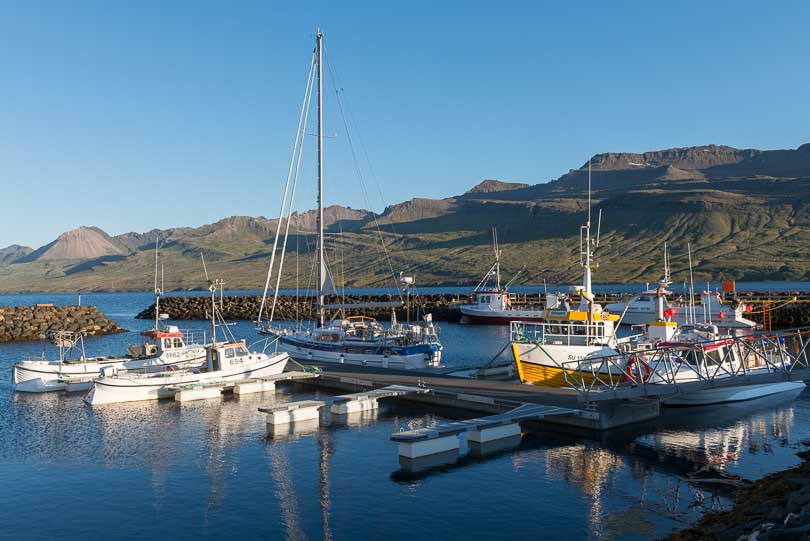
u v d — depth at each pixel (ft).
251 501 80.43
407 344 179.52
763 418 121.49
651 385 112.98
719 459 95.61
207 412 130.21
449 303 425.69
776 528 58.39
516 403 117.39
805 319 317.42
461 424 102.78
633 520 73.20
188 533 71.26
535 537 69.26
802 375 117.08
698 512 75.20
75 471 92.94
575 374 132.87
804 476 76.64
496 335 301.63
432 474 89.45
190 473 91.50
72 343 177.37
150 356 168.45
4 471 93.20
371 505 78.64
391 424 117.91
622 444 103.24
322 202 197.57
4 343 294.46
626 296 425.28
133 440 109.29
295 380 163.94
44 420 124.47
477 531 70.95
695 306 304.09
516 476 88.28
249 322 408.87
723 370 123.34
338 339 189.67
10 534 71.51
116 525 73.67
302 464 94.79
